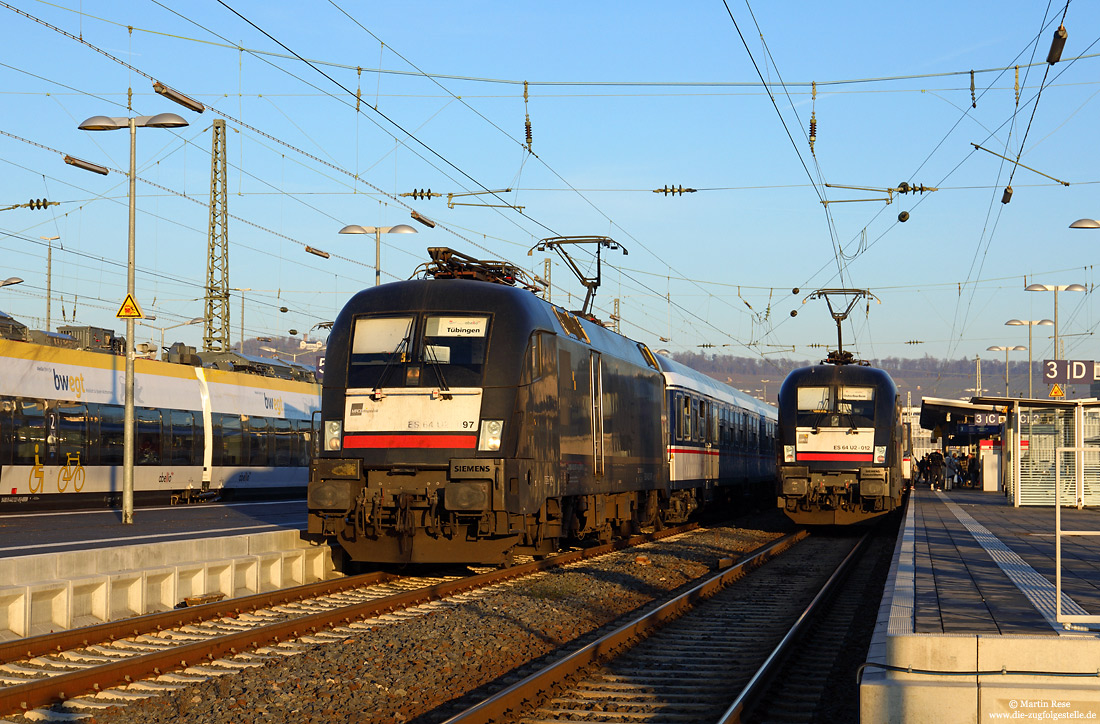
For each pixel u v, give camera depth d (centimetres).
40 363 2509
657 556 2178
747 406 3866
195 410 3117
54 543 1731
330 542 1755
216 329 4016
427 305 1573
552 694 923
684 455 2780
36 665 987
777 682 988
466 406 1508
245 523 2248
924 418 4947
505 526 1502
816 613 1395
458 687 970
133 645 1090
